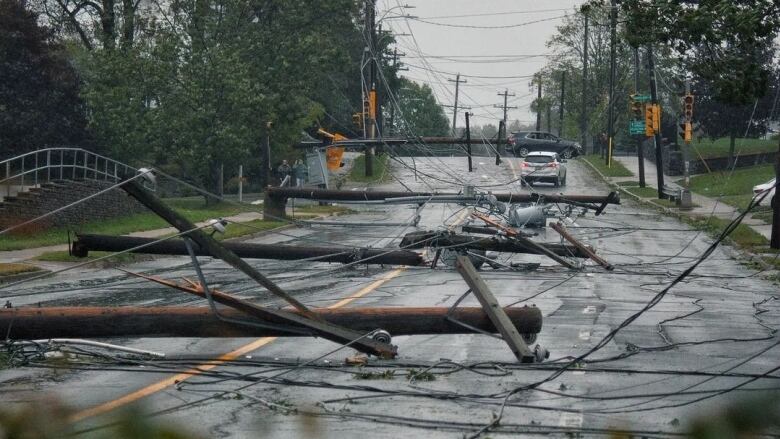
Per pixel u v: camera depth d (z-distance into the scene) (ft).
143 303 78.48
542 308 77.92
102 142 225.15
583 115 436.35
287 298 51.11
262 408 39.99
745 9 93.56
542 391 44.47
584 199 151.64
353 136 391.65
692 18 92.17
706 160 330.75
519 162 363.15
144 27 231.30
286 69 234.99
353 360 51.39
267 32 235.20
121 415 12.47
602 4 106.01
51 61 216.54
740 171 311.27
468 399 42.50
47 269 109.09
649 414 39.63
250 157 272.92
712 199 242.17
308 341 59.11
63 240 140.05
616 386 46.11
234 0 229.86
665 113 385.09
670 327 67.87
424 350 56.29
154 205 49.75
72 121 221.05
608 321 70.38
